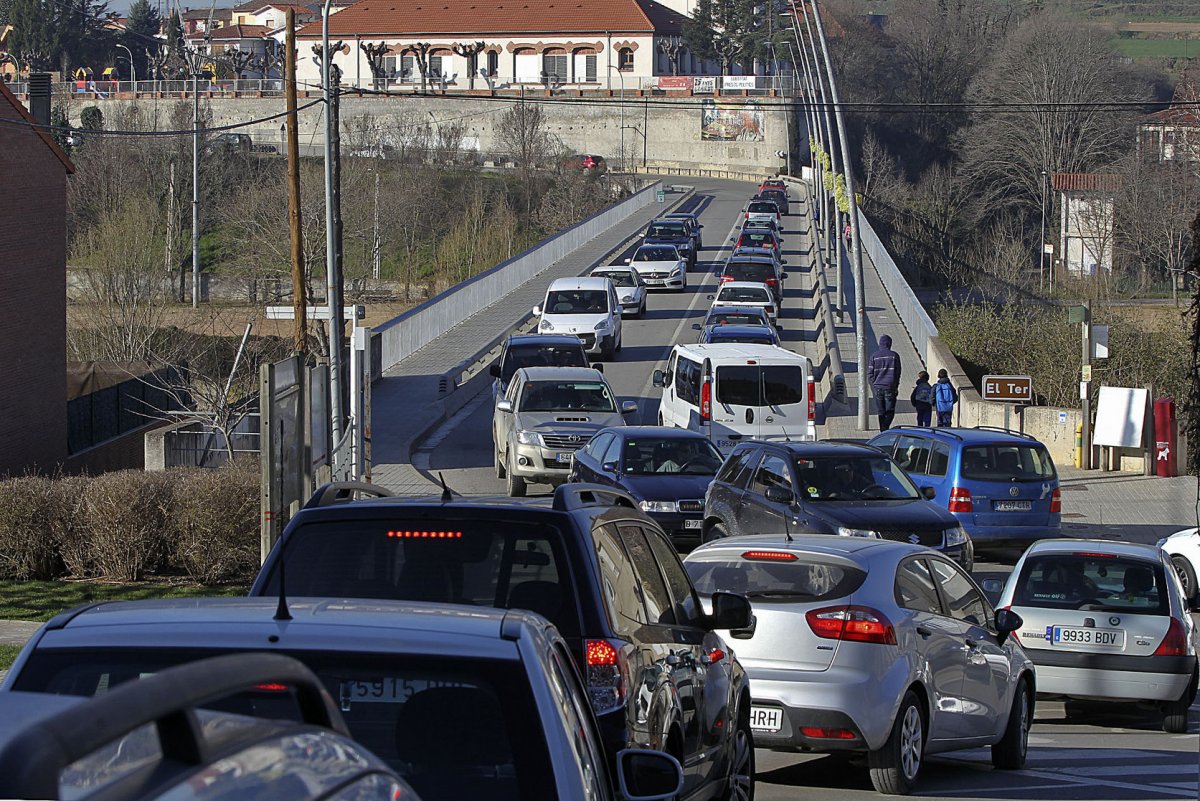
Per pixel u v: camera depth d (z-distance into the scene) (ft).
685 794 39.06
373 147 577.43
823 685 55.06
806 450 108.37
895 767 56.24
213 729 13.55
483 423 212.64
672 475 127.65
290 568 37.04
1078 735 80.64
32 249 195.21
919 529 101.45
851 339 276.21
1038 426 197.26
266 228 403.54
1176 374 228.84
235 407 182.29
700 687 41.16
